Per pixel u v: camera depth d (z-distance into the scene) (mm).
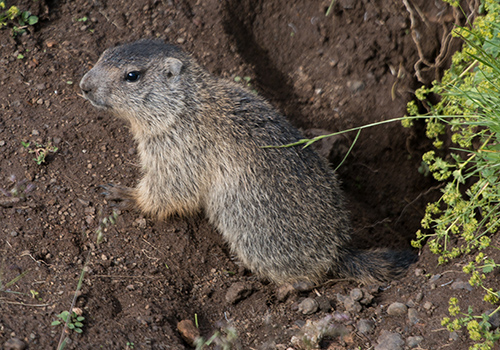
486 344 4895
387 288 6633
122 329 5406
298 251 6777
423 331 5543
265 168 6707
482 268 5859
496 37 6027
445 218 6520
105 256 6434
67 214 6715
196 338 5688
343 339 5695
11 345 4684
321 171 7027
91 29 8758
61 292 5555
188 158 6891
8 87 7852
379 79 9414
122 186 7277
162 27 8992
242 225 6852
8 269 5691
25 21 8477
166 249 6898
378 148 9516
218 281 6797
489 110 5809
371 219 9414
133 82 6645
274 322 6105
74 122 7711
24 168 6992
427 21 8984
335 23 9492
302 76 9633
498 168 5961
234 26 9375
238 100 7031
